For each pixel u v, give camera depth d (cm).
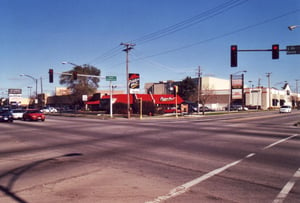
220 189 600
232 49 2016
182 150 1107
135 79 4131
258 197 550
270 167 806
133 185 630
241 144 1262
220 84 9450
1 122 2955
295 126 2234
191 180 672
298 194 568
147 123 2722
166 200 532
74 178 691
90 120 3400
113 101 5372
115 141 1392
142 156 987
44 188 610
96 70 7956
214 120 3131
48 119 3653
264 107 8394
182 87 8431
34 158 962
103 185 631
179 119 3516
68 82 7706
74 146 1236
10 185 634
